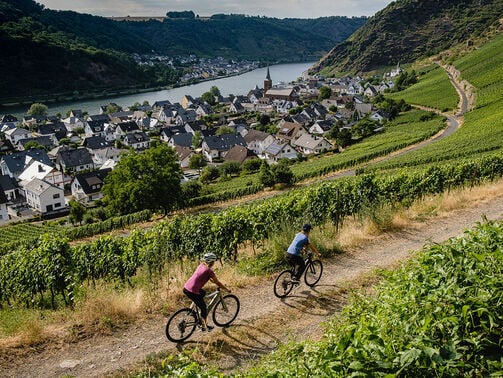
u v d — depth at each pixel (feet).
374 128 351.67
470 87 394.52
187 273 44.86
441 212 64.69
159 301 38.45
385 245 51.78
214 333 32.89
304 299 38.29
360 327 18.97
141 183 158.81
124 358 30.30
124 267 53.57
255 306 37.42
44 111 488.44
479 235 27.30
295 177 201.05
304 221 58.18
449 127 299.79
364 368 16.21
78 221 198.08
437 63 619.67
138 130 431.84
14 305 51.67
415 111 383.04
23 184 268.00
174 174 169.37
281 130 411.34
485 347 18.66
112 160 318.65
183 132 431.02
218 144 353.92
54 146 393.29
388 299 22.06
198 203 180.96
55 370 29.27
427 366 16.19
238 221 53.83
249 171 280.31
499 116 263.90
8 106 574.56
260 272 44.60
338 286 40.57
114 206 166.30
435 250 25.59
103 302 36.73
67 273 44.98
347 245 51.78
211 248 53.26
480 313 18.51
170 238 54.85
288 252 38.58
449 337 18.19
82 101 629.92
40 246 47.96
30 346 32.09
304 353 20.43
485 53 478.59
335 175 209.56
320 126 405.18
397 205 69.46
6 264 54.19
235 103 559.79
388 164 187.21
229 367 28.66
